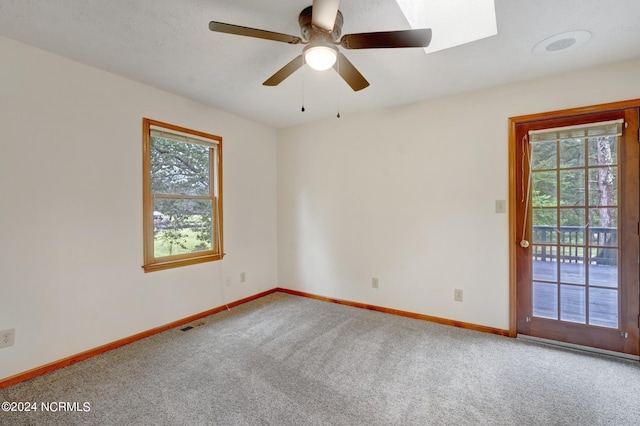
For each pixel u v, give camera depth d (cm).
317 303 371
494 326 279
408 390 192
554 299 258
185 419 166
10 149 199
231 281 355
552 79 253
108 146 247
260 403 180
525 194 267
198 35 195
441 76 254
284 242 418
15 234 201
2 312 196
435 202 306
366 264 350
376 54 217
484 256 283
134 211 265
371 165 344
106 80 245
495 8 167
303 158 397
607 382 201
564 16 173
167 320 290
